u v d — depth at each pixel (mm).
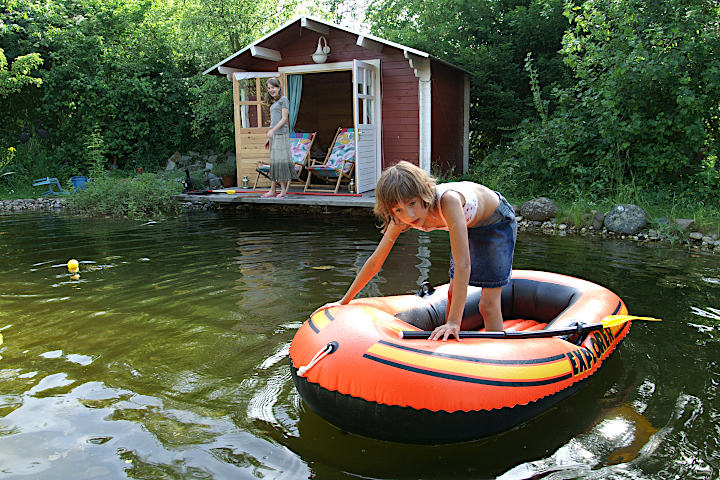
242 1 12727
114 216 9039
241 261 5348
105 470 2055
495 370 2242
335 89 11414
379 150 9844
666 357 3039
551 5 10734
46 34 12461
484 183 9297
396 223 2439
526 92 12055
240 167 10406
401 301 3059
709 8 7375
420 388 2111
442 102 10164
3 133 12945
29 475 2023
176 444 2227
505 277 2709
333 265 5105
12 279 4797
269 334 3404
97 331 3494
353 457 2141
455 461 2111
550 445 2217
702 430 2312
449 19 12930
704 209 6809
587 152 8188
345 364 2215
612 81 7629
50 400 2602
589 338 2799
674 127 7434
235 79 10031
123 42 13648
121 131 13234
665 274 4773
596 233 6980
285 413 2480
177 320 3676
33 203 10688
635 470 2049
